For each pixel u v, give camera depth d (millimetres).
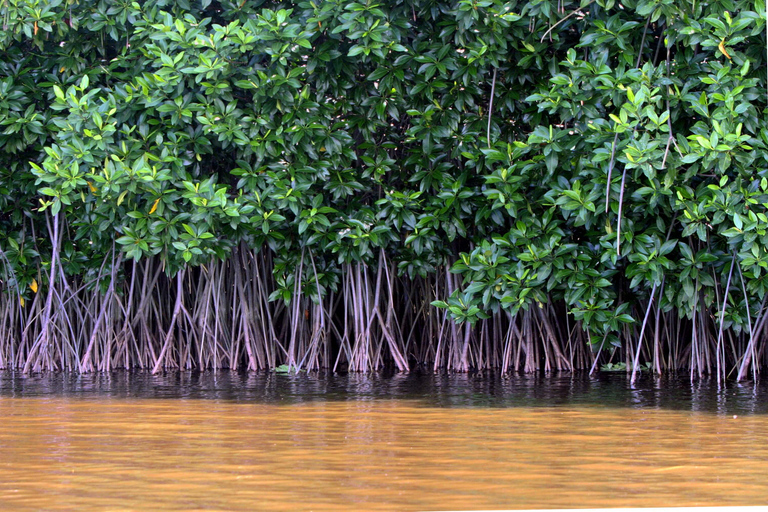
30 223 9266
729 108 6254
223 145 7348
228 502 2842
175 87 7297
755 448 3846
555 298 7883
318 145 7523
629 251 7121
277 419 4820
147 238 7266
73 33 7867
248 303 8922
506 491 2994
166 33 6953
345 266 8789
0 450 3814
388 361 9211
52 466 3447
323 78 7430
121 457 3641
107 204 7395
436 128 7445
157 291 9289
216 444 3965
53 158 7152
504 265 7578
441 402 5672
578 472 3320
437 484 3111
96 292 8969
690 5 6500
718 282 7988
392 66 7258
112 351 8953
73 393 6293
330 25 6992
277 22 6848
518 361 8422
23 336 9102
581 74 6707
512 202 7195
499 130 7578
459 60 7234
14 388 6719
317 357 8680
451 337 8695
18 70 7871
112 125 7031
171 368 9000
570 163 7121
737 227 6402
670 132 6332
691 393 6254
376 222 7852
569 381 7301
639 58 6848
